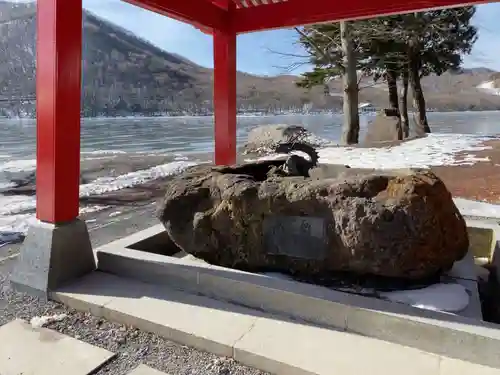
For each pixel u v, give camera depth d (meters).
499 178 7.36
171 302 2.77
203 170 3.48
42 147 3.07
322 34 14.72
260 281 2.72
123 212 5.89
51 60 2.97
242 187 2.98
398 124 16.72
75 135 3.18
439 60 17.08
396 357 2.13
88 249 3.28
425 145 12.64
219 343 2.28
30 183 7.86
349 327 2.40
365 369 2.03
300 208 2.82
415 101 17.98
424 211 2.51
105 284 3.06
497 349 2.04
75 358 2.24
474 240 3.91
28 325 2.60
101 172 9.29
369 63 16.31
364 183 2.69
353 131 14.38
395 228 2.50
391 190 2.63
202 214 3.12
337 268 2.80
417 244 2.52
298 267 2.93
